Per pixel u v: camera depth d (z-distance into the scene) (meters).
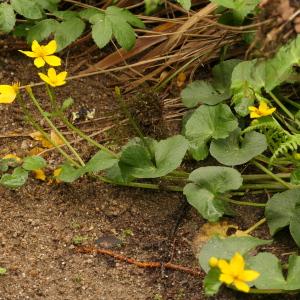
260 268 3.17
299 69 4.02
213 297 3.31
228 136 3.78
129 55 4.54
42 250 3.55
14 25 4.42
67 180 3.62
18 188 3.85
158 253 3.56
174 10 4.66
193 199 3.54
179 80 4.44
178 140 3.69
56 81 3.64
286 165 3.87
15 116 4.27
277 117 4.03
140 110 4.23
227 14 4.09
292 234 3.36
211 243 3.28
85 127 4.25
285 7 3.37
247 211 3.72
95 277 3.43
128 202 3.82
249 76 3.93
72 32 4.14
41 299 3.31
